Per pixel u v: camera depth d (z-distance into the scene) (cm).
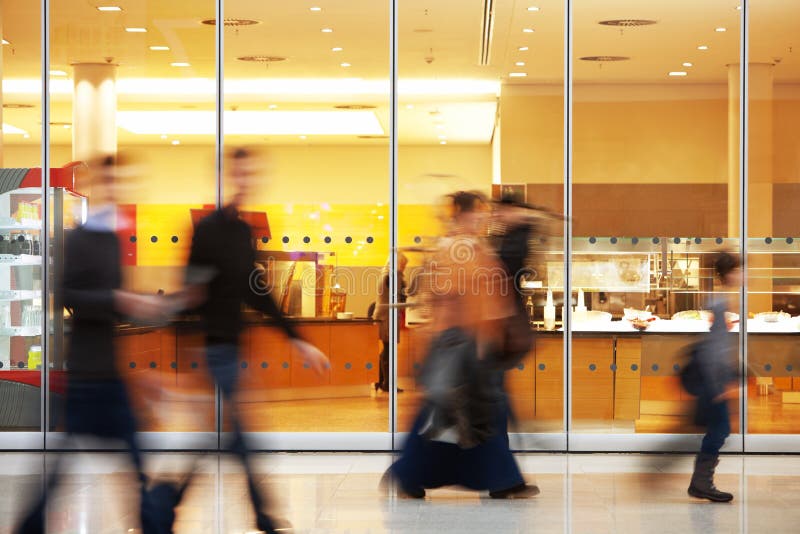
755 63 1183
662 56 1183
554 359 1157
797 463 1098
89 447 755
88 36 1210
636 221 1174
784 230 1172
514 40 1188
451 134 1181
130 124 1204
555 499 882
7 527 749
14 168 1205
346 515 809
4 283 1186
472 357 887
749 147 1180
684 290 1164
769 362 1164
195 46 1203
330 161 1186
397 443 1160
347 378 1165
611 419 1154
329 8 1195
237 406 744
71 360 742
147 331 1152
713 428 882
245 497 871
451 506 848
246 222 743
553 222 1166
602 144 1180
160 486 797
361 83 1191
